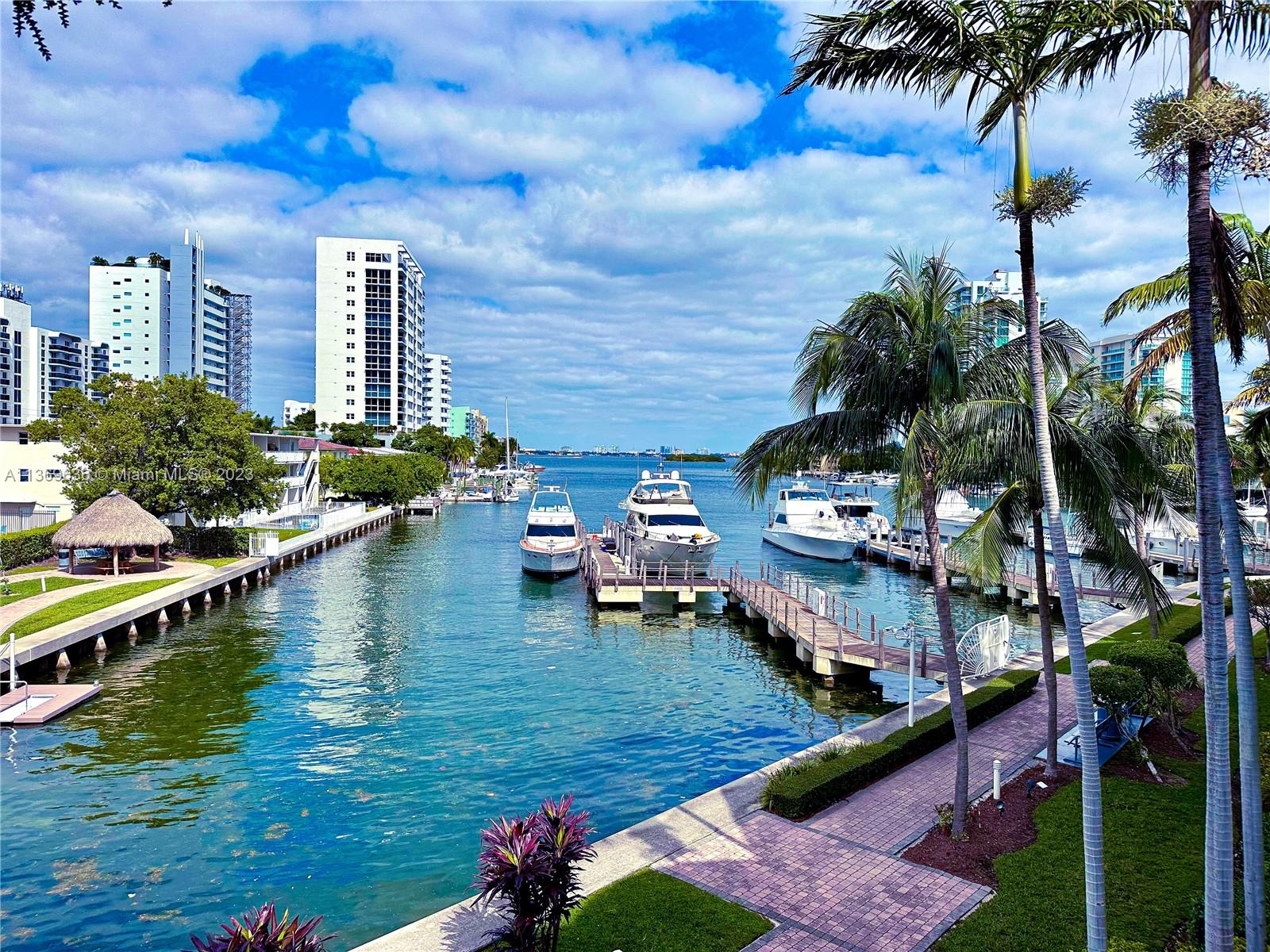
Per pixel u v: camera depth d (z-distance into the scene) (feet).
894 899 32.35
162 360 432.66
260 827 45.88
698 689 76.23
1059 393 46.01
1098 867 26.68
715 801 42.55
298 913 37.35
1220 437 25.36
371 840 44.47
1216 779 24.20
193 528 141.59
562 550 141.08
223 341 476.95
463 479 442.09
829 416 40.19
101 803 48.85
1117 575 40.75
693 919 30.04
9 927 36.11
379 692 73.05
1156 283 51.55
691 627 105.60
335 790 51.08
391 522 255.91
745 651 92.38
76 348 425.69
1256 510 188.65
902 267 39.24
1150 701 49.96
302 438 249.55
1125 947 25.43
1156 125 23.61
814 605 100.53
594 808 48.83
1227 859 24.02
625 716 67.26
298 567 155.12
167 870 41.09
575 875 30.22
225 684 75.20
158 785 51.67
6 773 53.36
